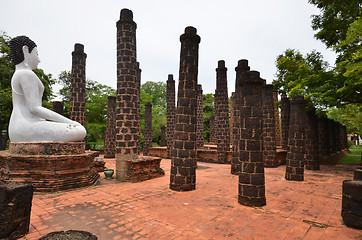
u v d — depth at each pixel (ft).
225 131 62.69
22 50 31.94
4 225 14.64
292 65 56.34
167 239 15.69
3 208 14.67
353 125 92.73
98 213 20.54
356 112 75.20
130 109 37.11
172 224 18.35
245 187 24.06
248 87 25.18
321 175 44.98
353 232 17.58
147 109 84.43
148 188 30.83
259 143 24.34
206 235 16.47
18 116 31.35
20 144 29.63
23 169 27.76
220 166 58.08
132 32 38.22
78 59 52.60
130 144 36.78
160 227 17.70
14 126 31.07
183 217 19.99
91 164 34.60
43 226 17.47
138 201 24.52
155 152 82.12
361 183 18.47
